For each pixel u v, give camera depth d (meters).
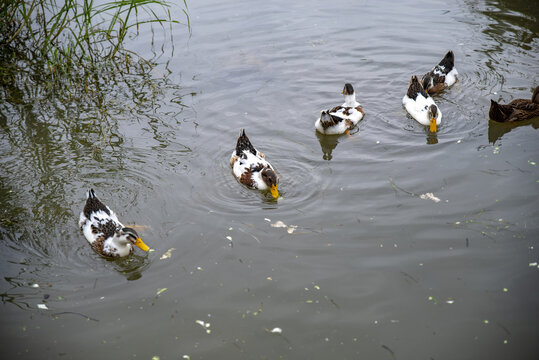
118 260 9.15
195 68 15.90
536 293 7.93
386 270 8.55
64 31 17.67
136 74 15.66
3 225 9.88
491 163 11.16
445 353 7.10
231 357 7.19
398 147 12.14
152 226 9.84
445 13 18.47
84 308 8.09
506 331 7.37
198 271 8.74
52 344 7.47
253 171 11.09
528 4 18.61
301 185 11.01
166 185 11.04
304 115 13.71
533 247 8.76
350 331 7.52
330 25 18.09
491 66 15.02
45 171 11.48
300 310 7.89
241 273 8.65
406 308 7.84
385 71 15.51
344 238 9.31
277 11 19.27
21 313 7.98
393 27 17.73
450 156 11.57
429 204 10.02
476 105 13.52
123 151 12.23
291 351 7.25
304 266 8.73
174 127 13.20
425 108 12.94
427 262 8.65
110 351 7.34
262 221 9.91
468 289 8.09
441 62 14.48
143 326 7.73
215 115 13.67
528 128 12.61
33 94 14.74
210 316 7.86
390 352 7.16
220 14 19.17
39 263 9.06
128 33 17.91
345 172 11.32
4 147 12.38
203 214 10.16
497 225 9.30
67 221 10.06
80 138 12.77
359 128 13.16
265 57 16.30
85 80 15.34
